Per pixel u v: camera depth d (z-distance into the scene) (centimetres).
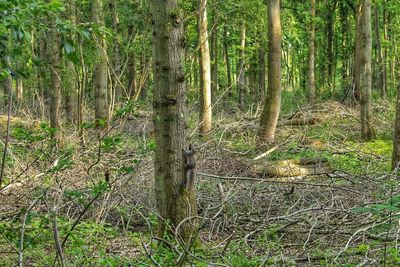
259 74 3228
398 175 1020
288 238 716
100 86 1662
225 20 1923
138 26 1547
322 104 1964
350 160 1305
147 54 1449
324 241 681
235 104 2409
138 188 820
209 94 1672
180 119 637
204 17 1678
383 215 703
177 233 587
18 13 346
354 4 2678
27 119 1511
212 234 737
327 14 3066
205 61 1673
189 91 1973
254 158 1313
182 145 640
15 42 381
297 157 1348
